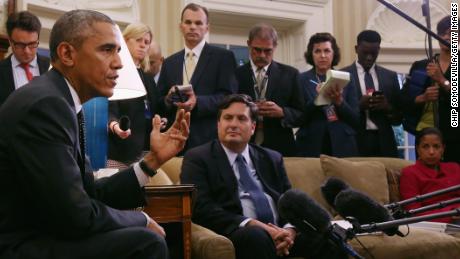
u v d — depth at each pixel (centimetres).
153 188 253
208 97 355
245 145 318
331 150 402
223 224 288
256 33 385
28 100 180
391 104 428
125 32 358
